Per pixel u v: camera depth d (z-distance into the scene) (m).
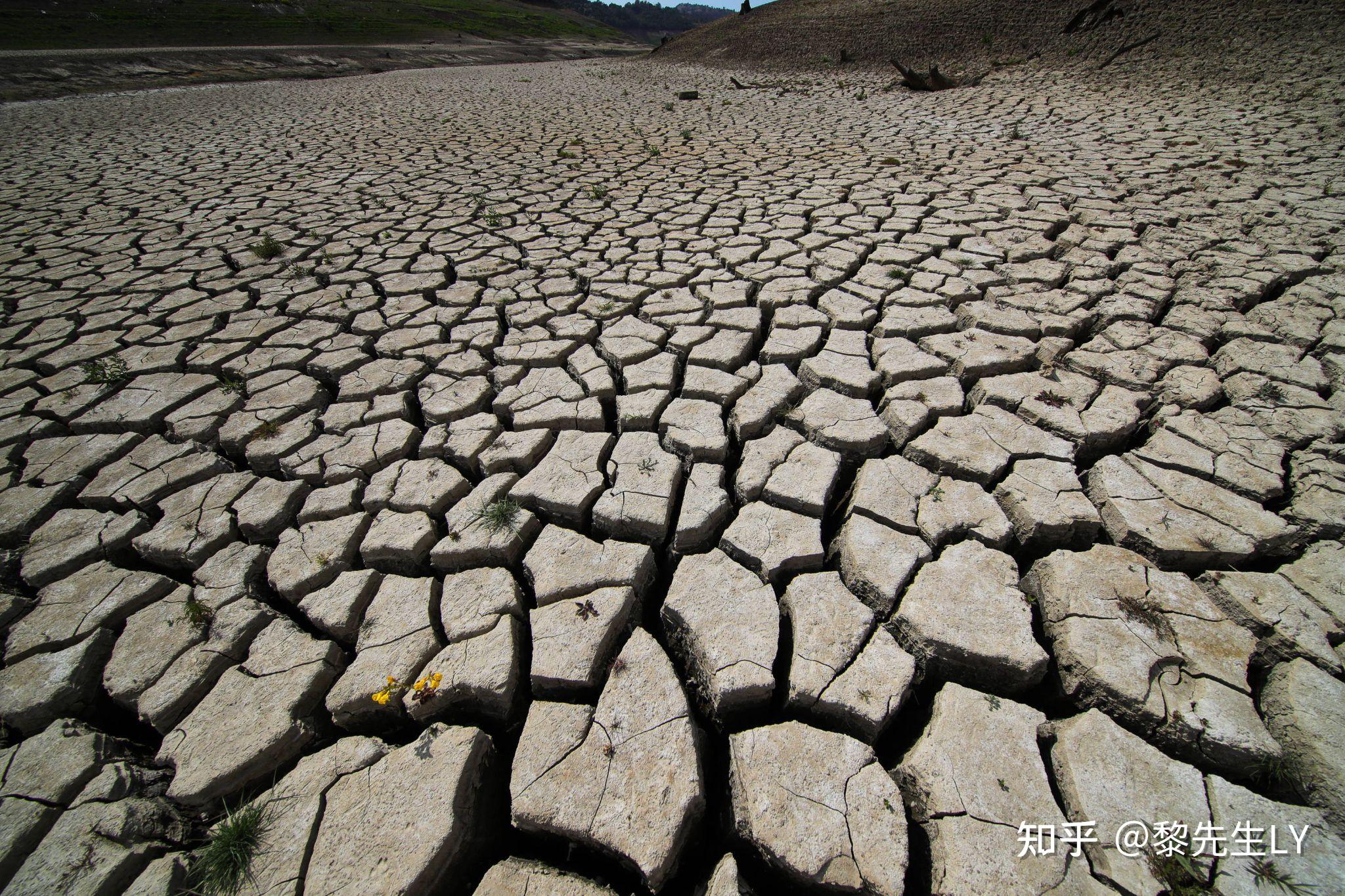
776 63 14.42
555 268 4.09
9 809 1.41
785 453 2.36
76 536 2.18
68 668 1.72
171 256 4.51
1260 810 1.29
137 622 1.85
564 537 2.04
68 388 3.01
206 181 6.49
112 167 7.08
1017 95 8.77
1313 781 1.35
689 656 1.74
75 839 1.36
